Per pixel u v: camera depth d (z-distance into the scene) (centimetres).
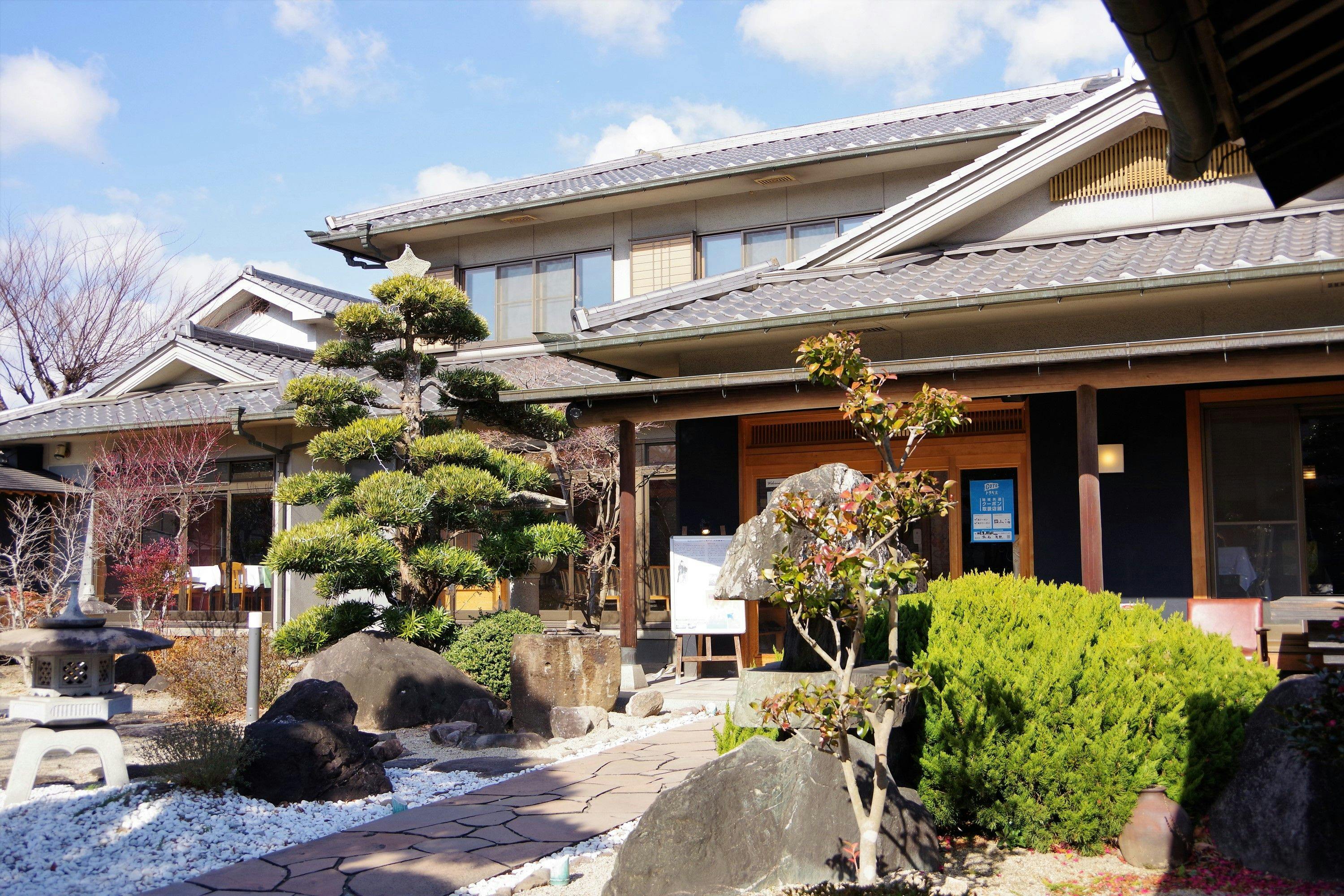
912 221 1159
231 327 2123
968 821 565
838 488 530
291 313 1989
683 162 1808
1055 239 1105
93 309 2639
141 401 1731
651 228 1777
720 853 492
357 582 1045
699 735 890
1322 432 992
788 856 489
